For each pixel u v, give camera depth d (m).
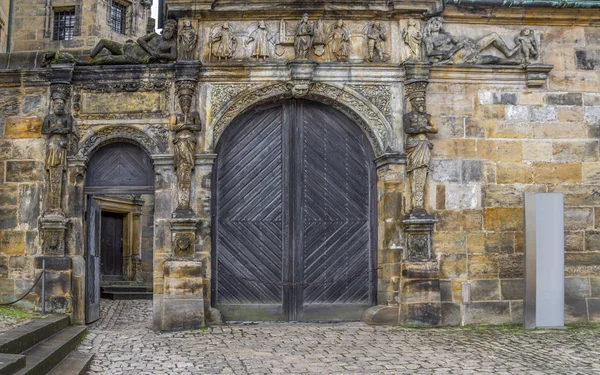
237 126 13.88
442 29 13.69
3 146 13.60
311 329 12.52
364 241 13.89
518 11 13.85
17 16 26.64
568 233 13.74
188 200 13.02
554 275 12.64
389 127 13.48
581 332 12.17
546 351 10.34
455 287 13.34
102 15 27.17
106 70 13.40
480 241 13.48
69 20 26.97
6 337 8.63
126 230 23.78
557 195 12.66
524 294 12.70
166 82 13.41
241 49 13.51
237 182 13.83
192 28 13.35
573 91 14.01
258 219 13.80
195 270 12.74
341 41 13.52
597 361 9.62
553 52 14.05
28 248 13.41
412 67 13.38
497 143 13.73
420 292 12.99
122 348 10.82
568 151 13.86
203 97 13.37
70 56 13.37
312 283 13.74
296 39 13.44
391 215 13.37
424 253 13.18
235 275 13.68
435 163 13.55
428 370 9.09
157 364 9.57
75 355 9.97
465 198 13.54
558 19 14.01
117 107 13.44
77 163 13.36
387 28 13.72
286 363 9.55
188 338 11.63
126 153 13.71
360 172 13.99
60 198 13.26
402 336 11.74
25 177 13.53
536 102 13.89
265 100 13.61
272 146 13.91
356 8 13.45
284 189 13.85
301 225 13.82
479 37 13.92
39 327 10.04
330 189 13.92
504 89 13.84
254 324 13.25
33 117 13.59
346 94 13.55
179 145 13.05
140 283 23.30
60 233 13.16
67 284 13.00
